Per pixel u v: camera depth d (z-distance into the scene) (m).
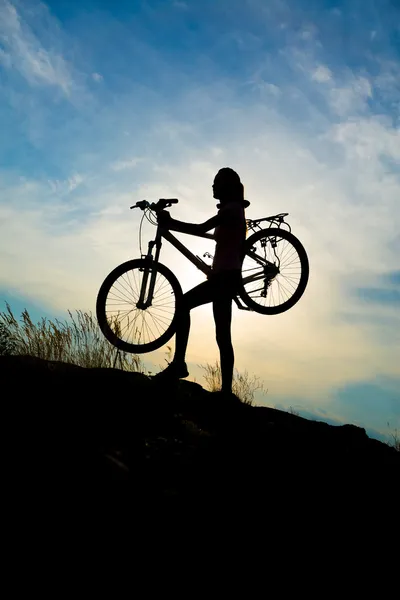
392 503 3.35
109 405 3.47
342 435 4.39
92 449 2.71
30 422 2.91
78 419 3.13
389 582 2.55
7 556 1.96
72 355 6.36
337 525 2.88
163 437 3.24
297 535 2.69
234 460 3.21
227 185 4.14
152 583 2.04
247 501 2.81
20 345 6.25
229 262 3.90
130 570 2.07
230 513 2.66
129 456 2.82
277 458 3.44
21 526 2.10
